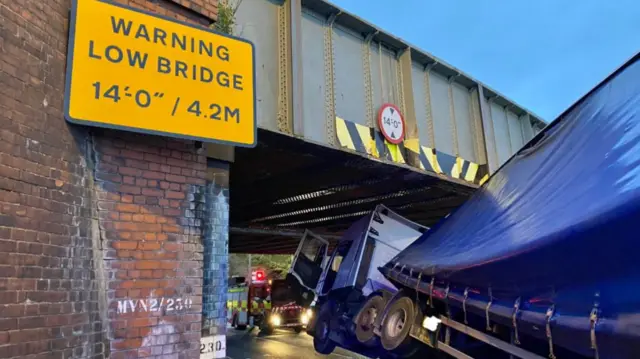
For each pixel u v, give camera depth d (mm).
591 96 5488
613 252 3432
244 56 5355
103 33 4516
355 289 9805
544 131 5973
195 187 5422
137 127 4535
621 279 3344
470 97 12305
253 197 13516
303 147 8500
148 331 4711
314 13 8922
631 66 5031
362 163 9578
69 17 4469
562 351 4176
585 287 3643
